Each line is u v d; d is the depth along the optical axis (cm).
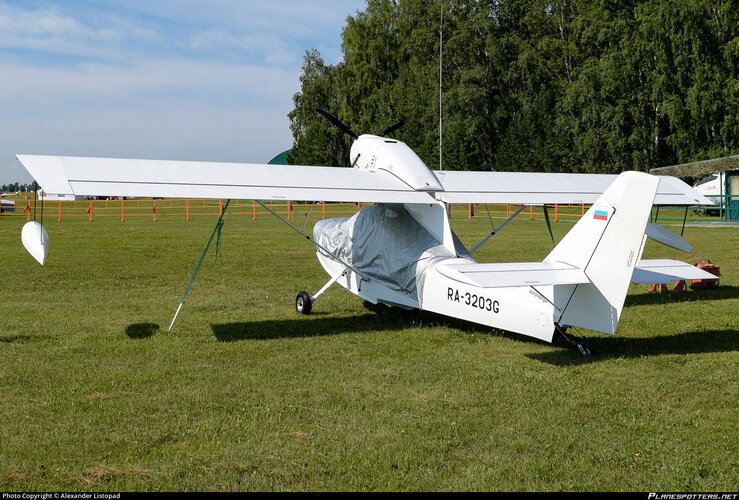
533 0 5528
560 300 622
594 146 4338
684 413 482
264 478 374
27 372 584
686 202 814
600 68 4247
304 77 7144
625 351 675
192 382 560
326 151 6606
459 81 5319
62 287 1100
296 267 1390
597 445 423
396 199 741
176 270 1327
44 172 650
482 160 5412
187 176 712
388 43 6488
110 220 3048
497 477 377
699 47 3769
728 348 689
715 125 3759
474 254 1588
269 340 730
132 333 759
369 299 862
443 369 604
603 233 595
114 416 472
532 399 514
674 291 1065
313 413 482
